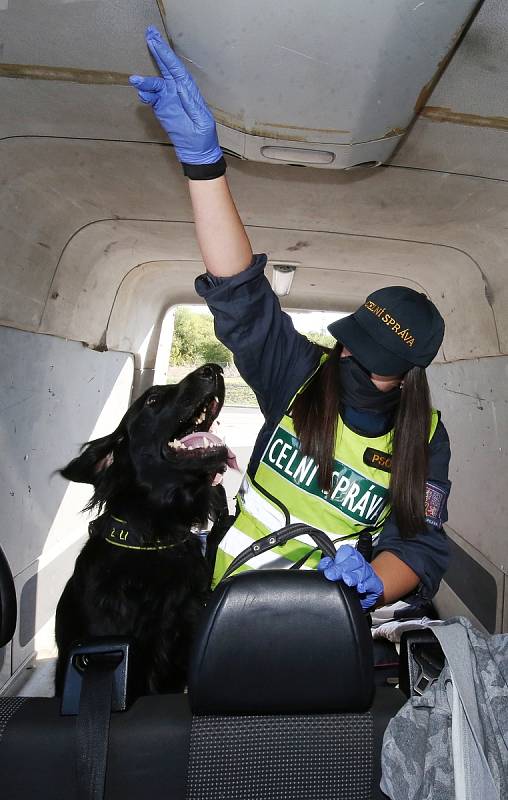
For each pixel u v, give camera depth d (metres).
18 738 1.35
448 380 4.50
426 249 3.61
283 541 1.55
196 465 2.42
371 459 1.79
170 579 2.31
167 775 1.36
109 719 1.35
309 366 1.83
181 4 1.43
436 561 1.82
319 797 1.40
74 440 3.97
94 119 2.26
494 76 1.81
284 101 1.71
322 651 1.30
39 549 3.56
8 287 2.92
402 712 1.37
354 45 1.48
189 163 1.46
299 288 5.29
